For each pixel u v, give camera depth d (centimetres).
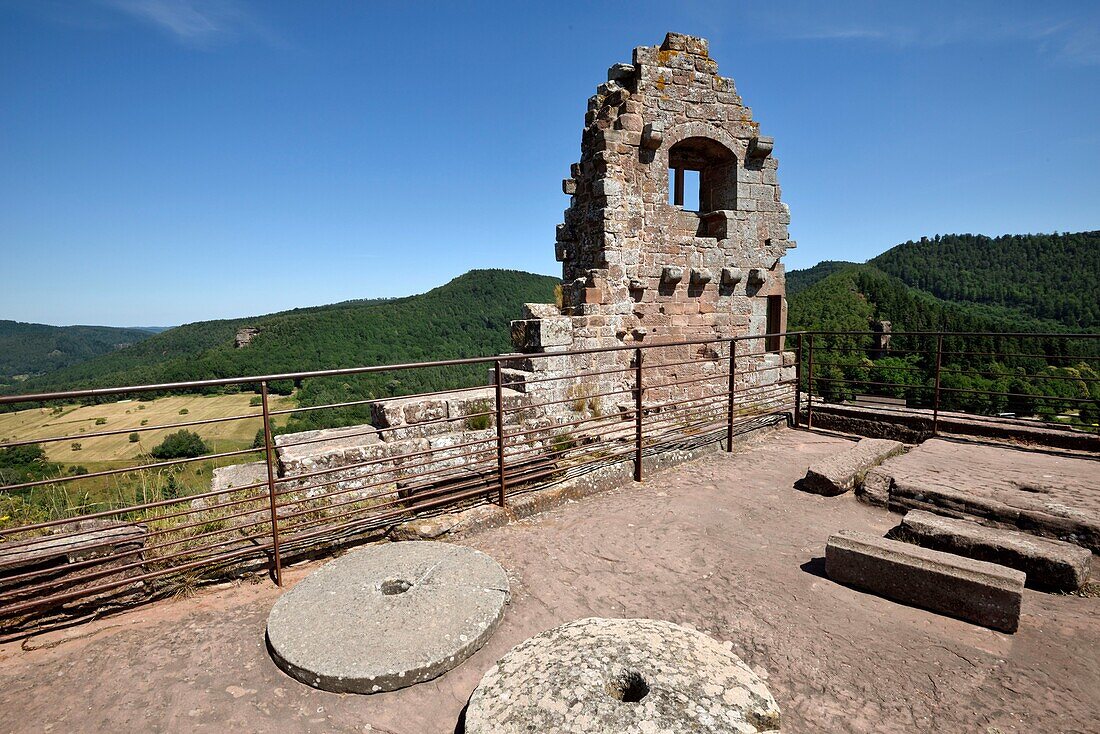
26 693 278
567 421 735
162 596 367
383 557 390
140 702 271
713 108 956
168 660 302
